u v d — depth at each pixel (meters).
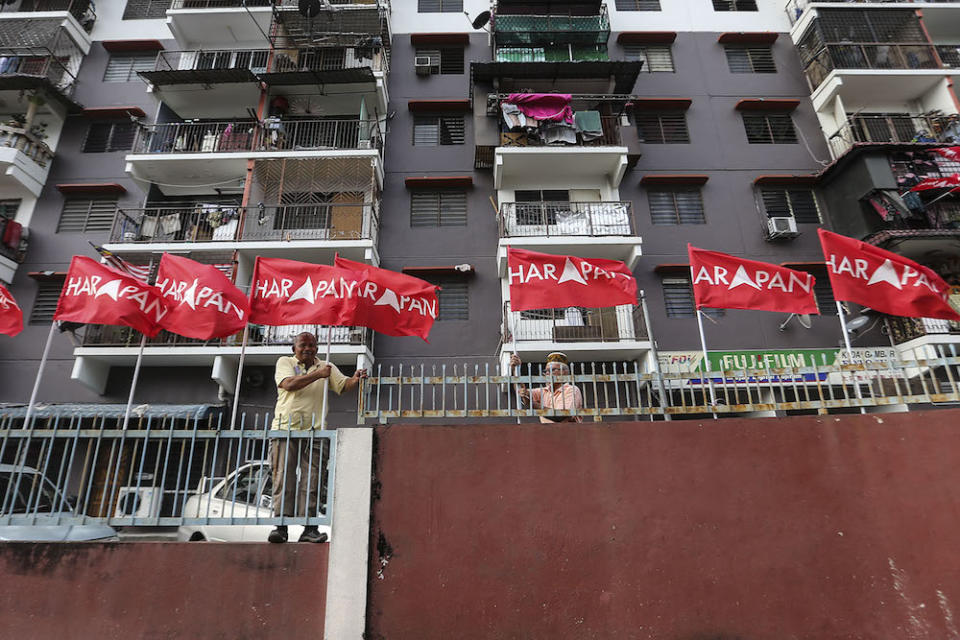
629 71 13.55
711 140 14.02
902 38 14.30
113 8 15.65
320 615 3.94
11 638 3.92
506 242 11.94
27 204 13.23
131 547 4.14
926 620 3.81
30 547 4.17
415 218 13.33
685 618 3.88
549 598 3.93
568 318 11.89
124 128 14.17
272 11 14.10
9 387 11.58
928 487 4.11
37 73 13.91
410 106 14.27
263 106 13.63
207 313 5.45
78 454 8.60
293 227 12.64
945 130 13.04
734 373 4.71
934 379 4.42
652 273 12.54
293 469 4.57
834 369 4.58
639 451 4.35
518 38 14.20
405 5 15.99
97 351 11.05
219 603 3.97
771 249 12.83
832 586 3.94
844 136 13.41
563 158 12.98
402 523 4.12
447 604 3.91
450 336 12.00
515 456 4.32
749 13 15.76
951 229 11.66
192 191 13.72
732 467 4.29
